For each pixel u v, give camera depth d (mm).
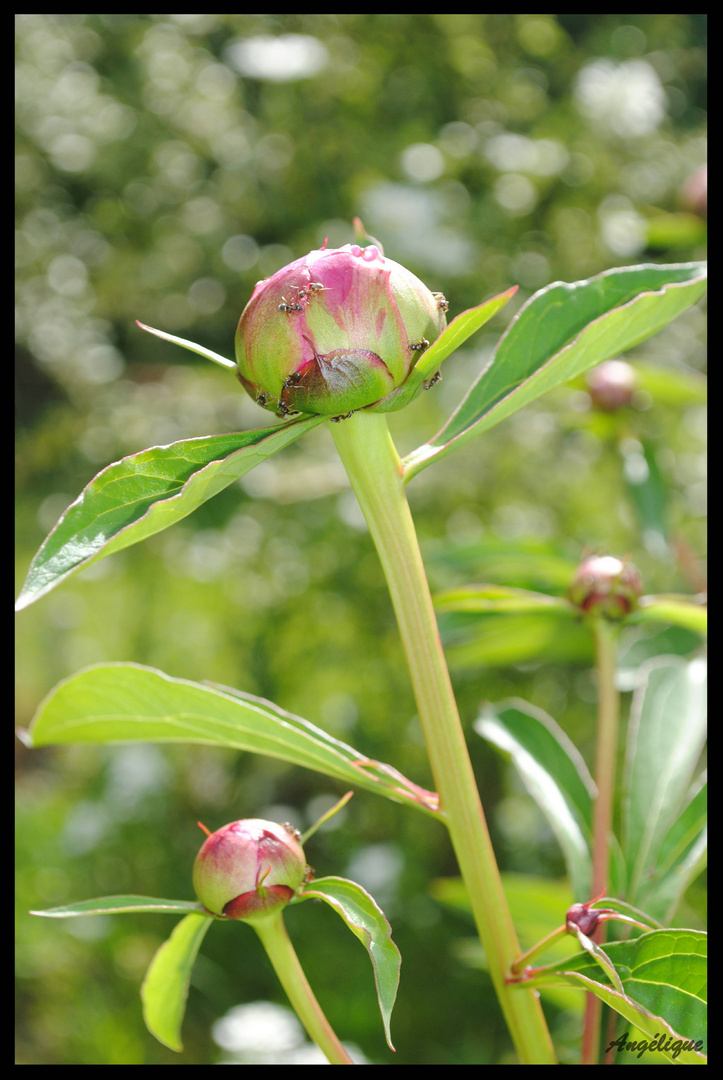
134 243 1805
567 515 1441
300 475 1391
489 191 1618
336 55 1636
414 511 1435
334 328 519
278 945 548
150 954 1565
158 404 1606
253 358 522
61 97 1840
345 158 1617
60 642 1925
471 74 1689
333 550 1513
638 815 624
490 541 848
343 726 1513
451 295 1493
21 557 1812
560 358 529
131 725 577
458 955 875
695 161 1660
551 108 1738
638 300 529
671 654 793
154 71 1787
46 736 580
